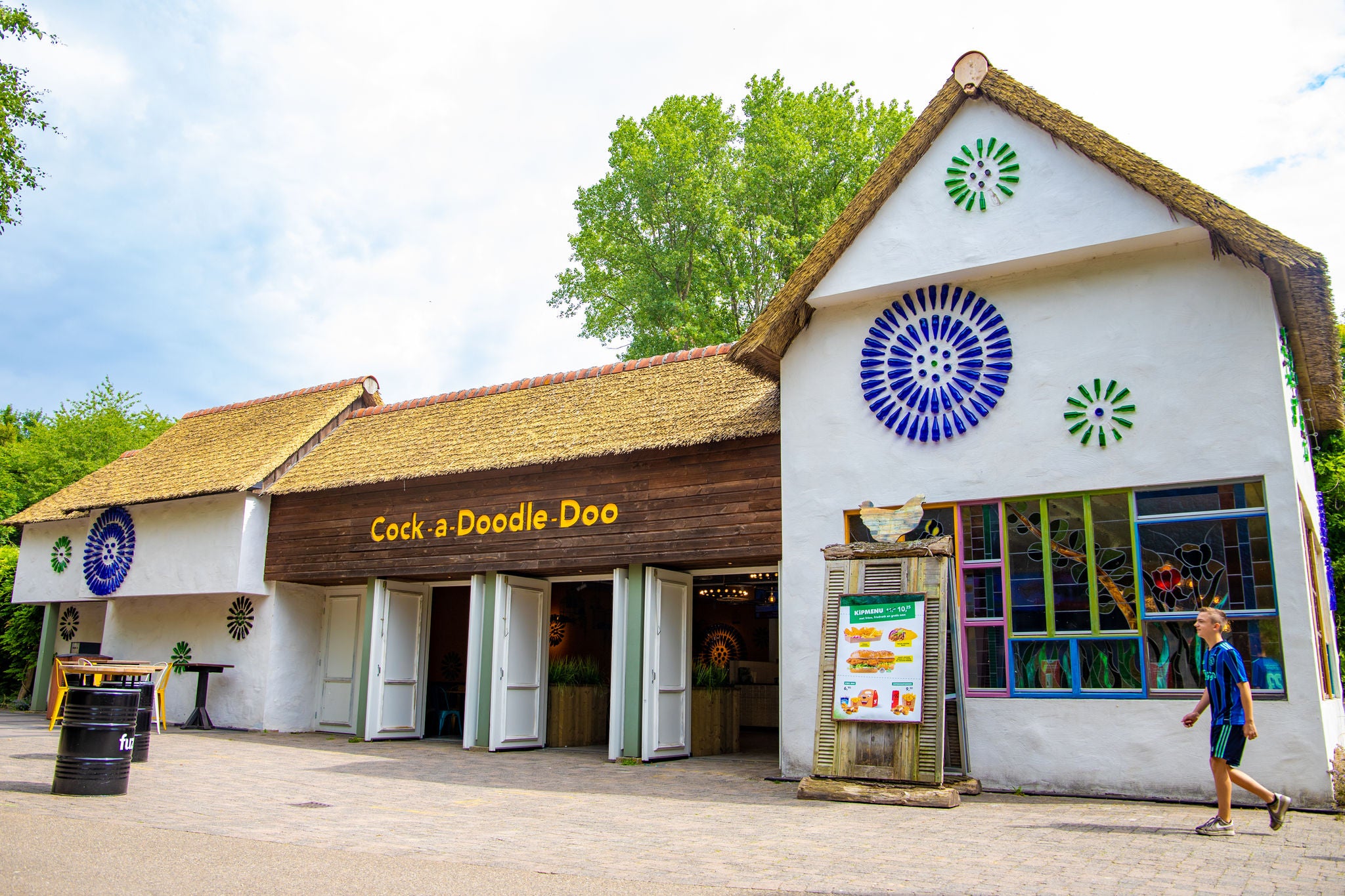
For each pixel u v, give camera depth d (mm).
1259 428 9594
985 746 10367
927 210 11367
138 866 5988
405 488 16391
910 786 9438
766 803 9523
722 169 29062
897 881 5949
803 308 12180
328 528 17156
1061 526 10500
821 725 10133
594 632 19359
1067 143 10578
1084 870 6262
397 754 14250
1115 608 10070
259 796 9609
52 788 9203
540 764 13273
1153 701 9695
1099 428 10344
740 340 11945
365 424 18969
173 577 18516
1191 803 9305
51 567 21266
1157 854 6820
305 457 18484
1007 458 10766
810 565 11781
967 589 10836
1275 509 9422
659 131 27703
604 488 14242
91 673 14391
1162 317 10234
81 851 6414
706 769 12727
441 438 16922
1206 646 8195
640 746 13469
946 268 11109
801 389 12258
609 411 15297
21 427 48406
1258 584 9453
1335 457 15500
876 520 10570
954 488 11008
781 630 11883
